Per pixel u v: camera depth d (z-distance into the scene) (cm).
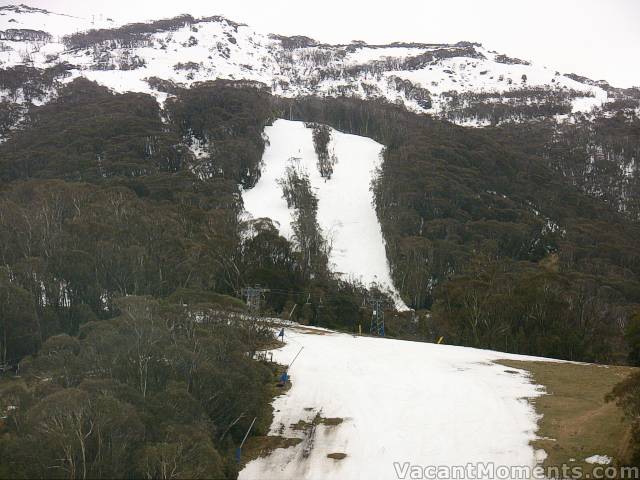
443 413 3139
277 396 3412
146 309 3209
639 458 2247
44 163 9188
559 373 3772
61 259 4431
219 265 5788
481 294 5647
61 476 2000
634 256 8462
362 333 5853
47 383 2467
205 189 8825
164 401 2394
